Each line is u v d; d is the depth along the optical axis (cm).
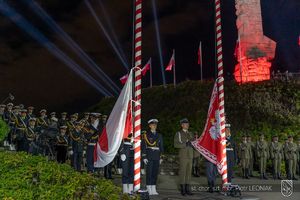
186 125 1512
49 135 2128
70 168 1045
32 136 1988
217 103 1565
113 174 2162
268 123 2916
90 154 1806
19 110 2030
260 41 4112
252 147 2384
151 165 1494
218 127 1537
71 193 845
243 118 3034
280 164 2303
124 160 1447
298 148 2347
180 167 1484
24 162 995
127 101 1234
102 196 905
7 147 2027
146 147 1502
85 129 2006
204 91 3688
